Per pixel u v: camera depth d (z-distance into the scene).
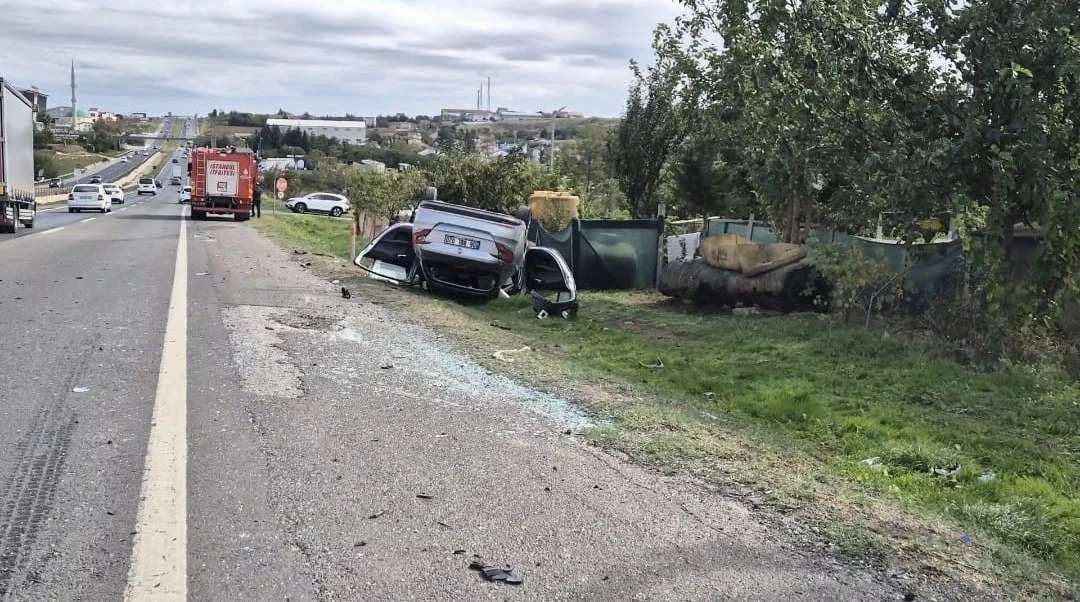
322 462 5.25
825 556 4.27
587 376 8.39
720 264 14.52
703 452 5.86
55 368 7.36
